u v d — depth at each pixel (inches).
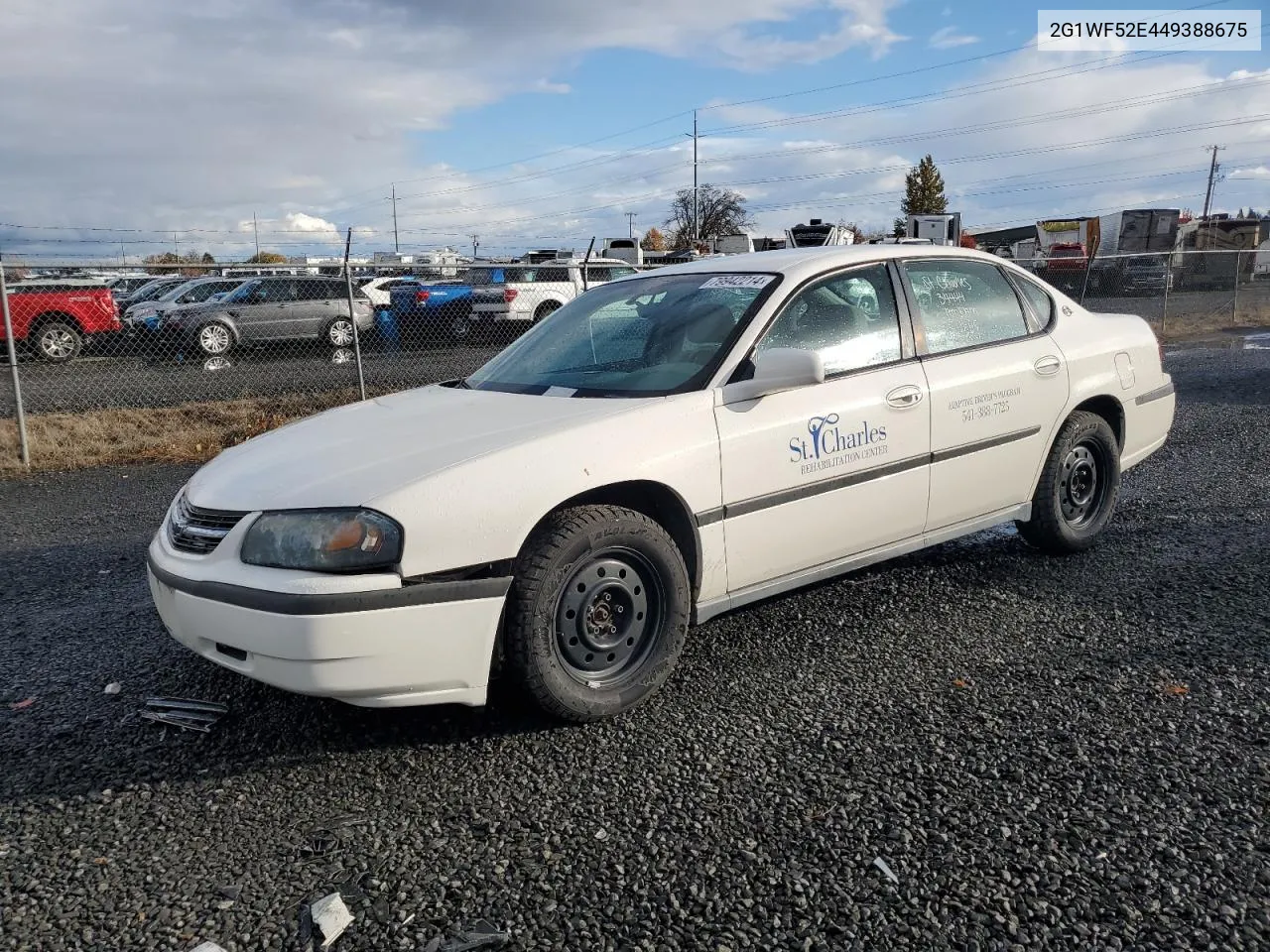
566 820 110.4
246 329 650.2
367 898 97.7
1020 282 193.0
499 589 121.9
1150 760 119.0
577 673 131.6
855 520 157.8
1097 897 94.2
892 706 135.8
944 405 167.5
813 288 159.5
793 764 121.1
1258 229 1526.8
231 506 124.7
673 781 118.0
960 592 180.5
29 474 342.0
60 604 193.2
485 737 130.3
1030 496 188.1
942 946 88.4
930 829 106.1
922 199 2289.6
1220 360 569.6
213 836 109.7
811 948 88.8
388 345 680.4
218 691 147.3
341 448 133.6
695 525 138.7
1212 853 100.3
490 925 93.0
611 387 149.9
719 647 158.7
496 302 657.0
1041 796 111.8
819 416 151.1
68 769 125.2
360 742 130.1
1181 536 212.4
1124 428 204.8
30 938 93.0
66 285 674.8
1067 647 153.9
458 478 121.1
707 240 2618.1
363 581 115.0
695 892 96.9
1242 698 134.0
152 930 93.7
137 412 441.4
